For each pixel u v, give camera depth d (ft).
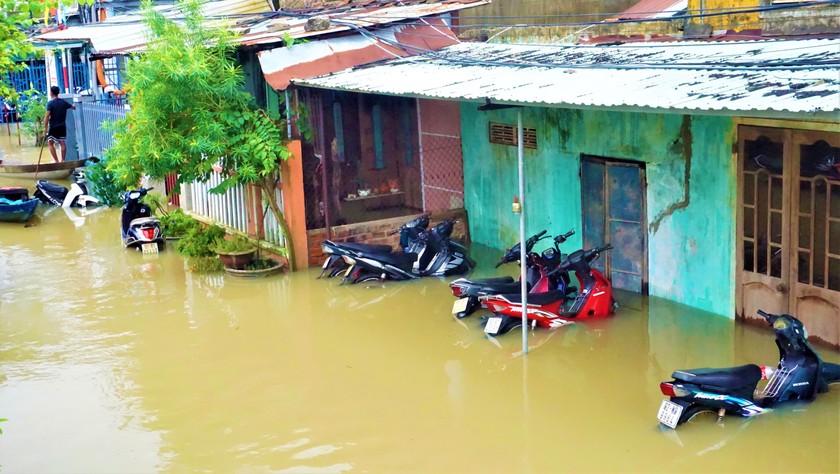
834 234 28.17
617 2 44.09
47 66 95.09
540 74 32.96
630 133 35.27
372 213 44.37
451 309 35.83
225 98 40.29
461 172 45.68
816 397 25.45
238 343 32.89
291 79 40.40
